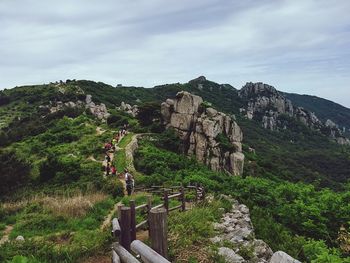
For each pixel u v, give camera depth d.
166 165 41.28
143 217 15.52
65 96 135.00
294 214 21.17
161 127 60.97
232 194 25.55
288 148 161.00
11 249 11.23
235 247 11.05
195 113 58.38
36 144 60.53
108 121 74.00
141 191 28.31
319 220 20.45
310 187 27.14
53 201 21.83
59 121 82.44
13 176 36.19
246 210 17.62
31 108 131.00
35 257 10.34
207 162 53.38
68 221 17.92
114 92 156.75
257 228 14.95
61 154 50.69
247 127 182.25
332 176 117.44
